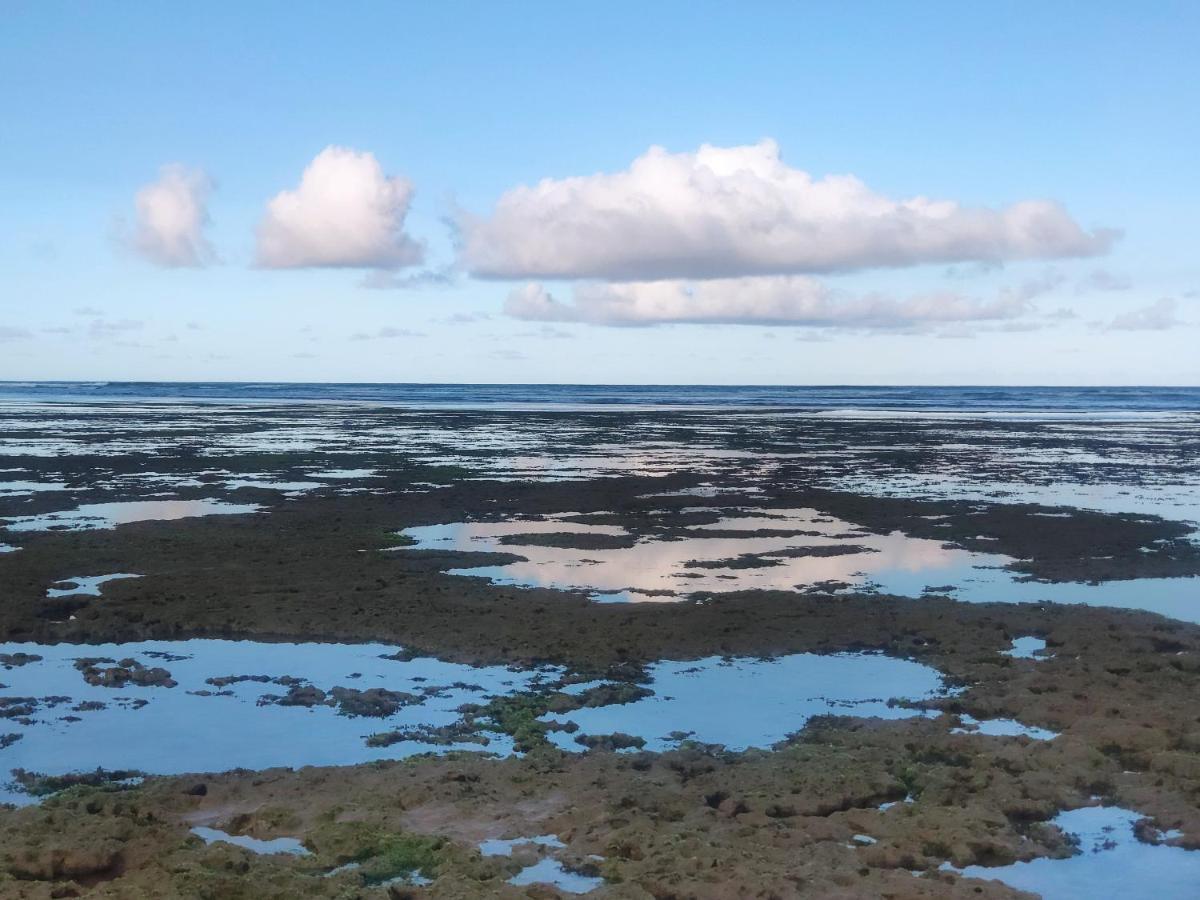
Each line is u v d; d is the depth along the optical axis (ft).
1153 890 31.65
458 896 29.53
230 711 47.91
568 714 47.37
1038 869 32.86
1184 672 52.29
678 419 305.32
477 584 71.87
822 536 93.40
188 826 35.35
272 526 96.02
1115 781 38.73
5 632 60.59
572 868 32.04
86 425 248.73
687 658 55.88
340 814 35.65
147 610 64.44
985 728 45.29
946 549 87.35
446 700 49.49
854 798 37.32
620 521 101.40
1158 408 422.41
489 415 329.52
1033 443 205.36
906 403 482.69
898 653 56.90
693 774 39.73
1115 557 83.51
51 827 34.45
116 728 45.75
